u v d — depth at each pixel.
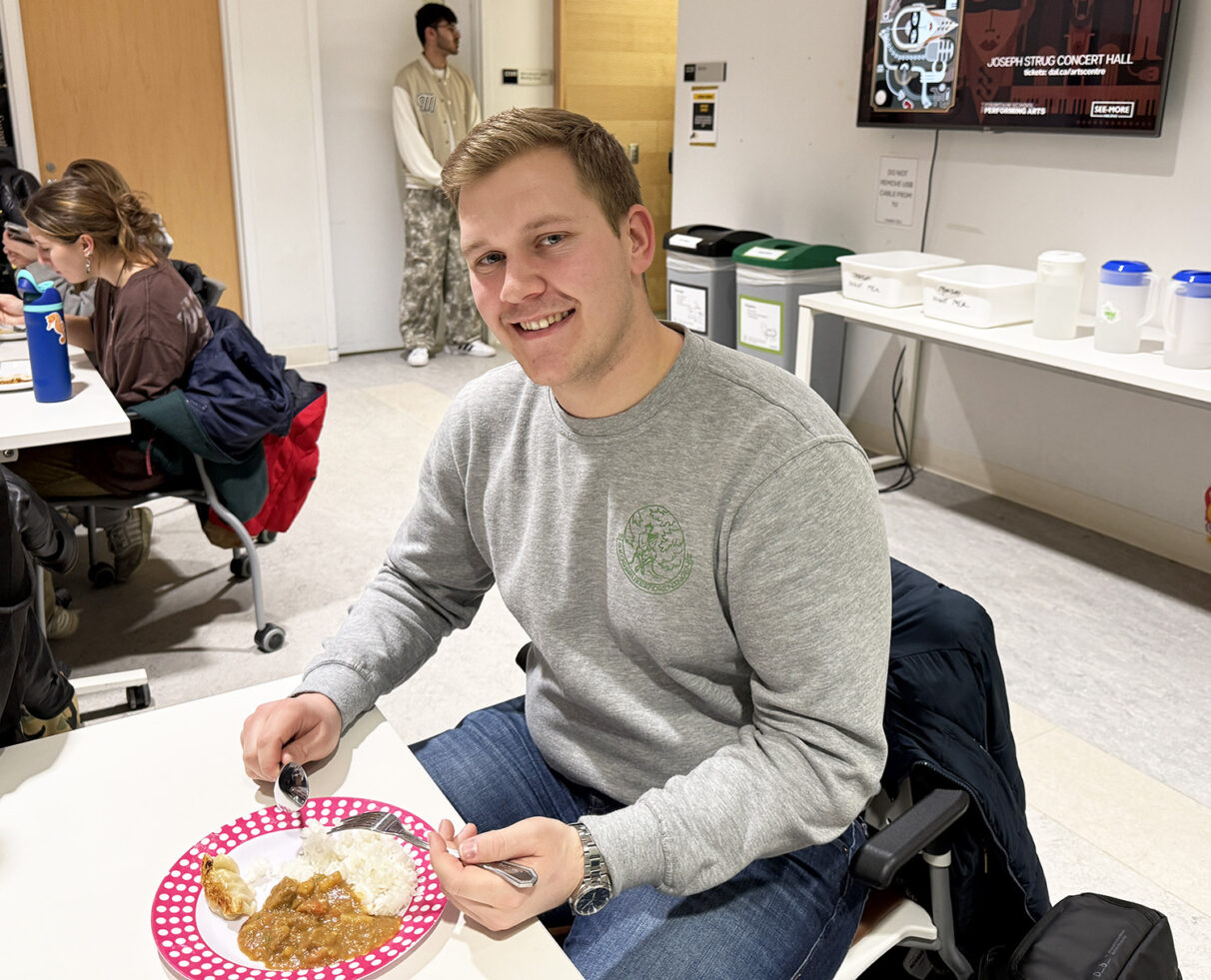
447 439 1.33
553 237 1.03
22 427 2.23
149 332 2.57
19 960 0.87
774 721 1.11
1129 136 3.42
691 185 5.44
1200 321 2.88
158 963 0.87
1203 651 2.95
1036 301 3.34
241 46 5.43
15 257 3.17
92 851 1.00
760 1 4.76
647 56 6.58
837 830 1.08
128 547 3.27
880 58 4.15
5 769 1.11
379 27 5.86
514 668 2.86
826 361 4.63
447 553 1.40
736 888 1.17
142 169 5.45
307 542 3.63
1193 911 1.99
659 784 1.24
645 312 1.12
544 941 0.91
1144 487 3.63
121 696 2.65
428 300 6.14
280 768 1.10
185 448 2.70
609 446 1.14
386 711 2.65
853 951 1.21
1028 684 2.76
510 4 6.16
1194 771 2.42
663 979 1.07
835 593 1.08
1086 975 1.21
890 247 4.41
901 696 1.24
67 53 5.15
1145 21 3.23
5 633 1.17
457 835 1.02
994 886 1.32
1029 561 3.54
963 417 4.26
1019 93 3.67
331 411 5.13
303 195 5.80
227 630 3.04
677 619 1.15
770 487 1.08
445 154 5.98
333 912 0.92
